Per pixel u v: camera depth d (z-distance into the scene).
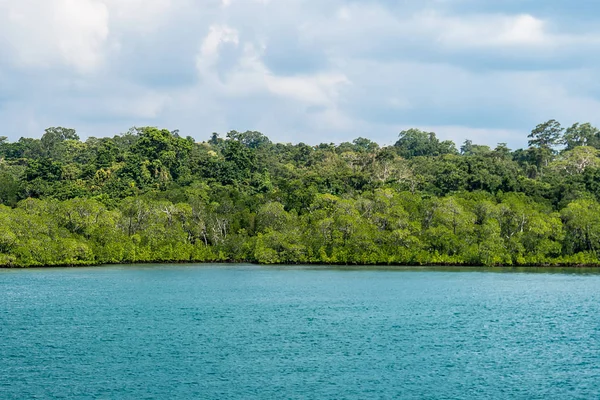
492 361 63.41
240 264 182.12
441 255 167.50
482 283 130.62
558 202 197.62
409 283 130.75
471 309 95.62
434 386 55.19
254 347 69.00
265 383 55.75
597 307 97.88
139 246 177.88
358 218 175.12
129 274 151.12
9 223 161.00
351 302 102.94
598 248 166.50
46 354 65.75
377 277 143.12
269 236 177.88
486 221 169.12
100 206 178.38
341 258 171.62
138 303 101.94
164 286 126.12
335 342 71.69
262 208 189.38
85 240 171.12
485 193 199.00
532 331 78.44
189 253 181.25
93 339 73.12
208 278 141.50
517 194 198.88
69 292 115.88
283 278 141.62
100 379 56.84
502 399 52.00
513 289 120.56
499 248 164.75
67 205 173.75
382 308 96.50
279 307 97.50
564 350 68.19
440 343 71.38
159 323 83.38
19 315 89.75
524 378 57.62
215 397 52.06
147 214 182.12
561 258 165.38
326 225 174.62
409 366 61.41
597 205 175.00
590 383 56.22
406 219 171.12
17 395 52.34
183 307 97.62
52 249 163.12
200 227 187.38
